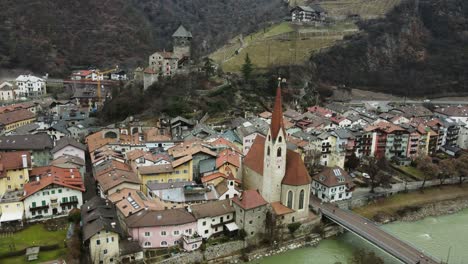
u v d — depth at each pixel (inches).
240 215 3718.0
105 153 4781.0
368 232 3858.3
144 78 7406.5
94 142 5334.6
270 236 3806.6
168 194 3914.9
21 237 3405.5
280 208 4001.0
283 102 7726.4
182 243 3508.9
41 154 4899.1
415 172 5693.9
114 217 3422.7
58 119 6628.9
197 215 3599.9
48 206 3720.5
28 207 3649.1
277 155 3956.7
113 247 3208.7
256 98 7509.8
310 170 5270.7
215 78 7672.2
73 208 3823.8
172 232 3486.7
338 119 6496.1
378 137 6023.6
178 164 4303.6
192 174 4515.3
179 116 6284.5
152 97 7121.1
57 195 3754.9
